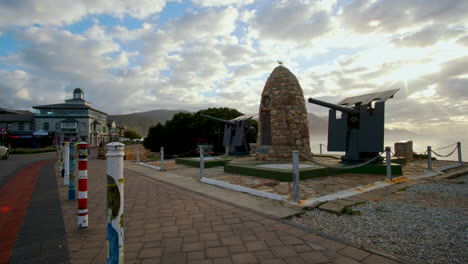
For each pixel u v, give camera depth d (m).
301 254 2.95
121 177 2.23
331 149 9.78
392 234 3.52
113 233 2.16
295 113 11.73
